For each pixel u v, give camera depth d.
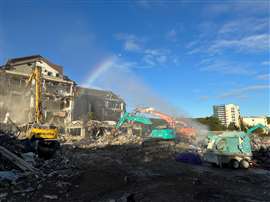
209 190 10.56
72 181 11.31
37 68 29.78
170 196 9.55
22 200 8.48
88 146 29.22
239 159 16.70
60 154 20.34
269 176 13.91
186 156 19.45
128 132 37.56
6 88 46.88
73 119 53.84
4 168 12.38
